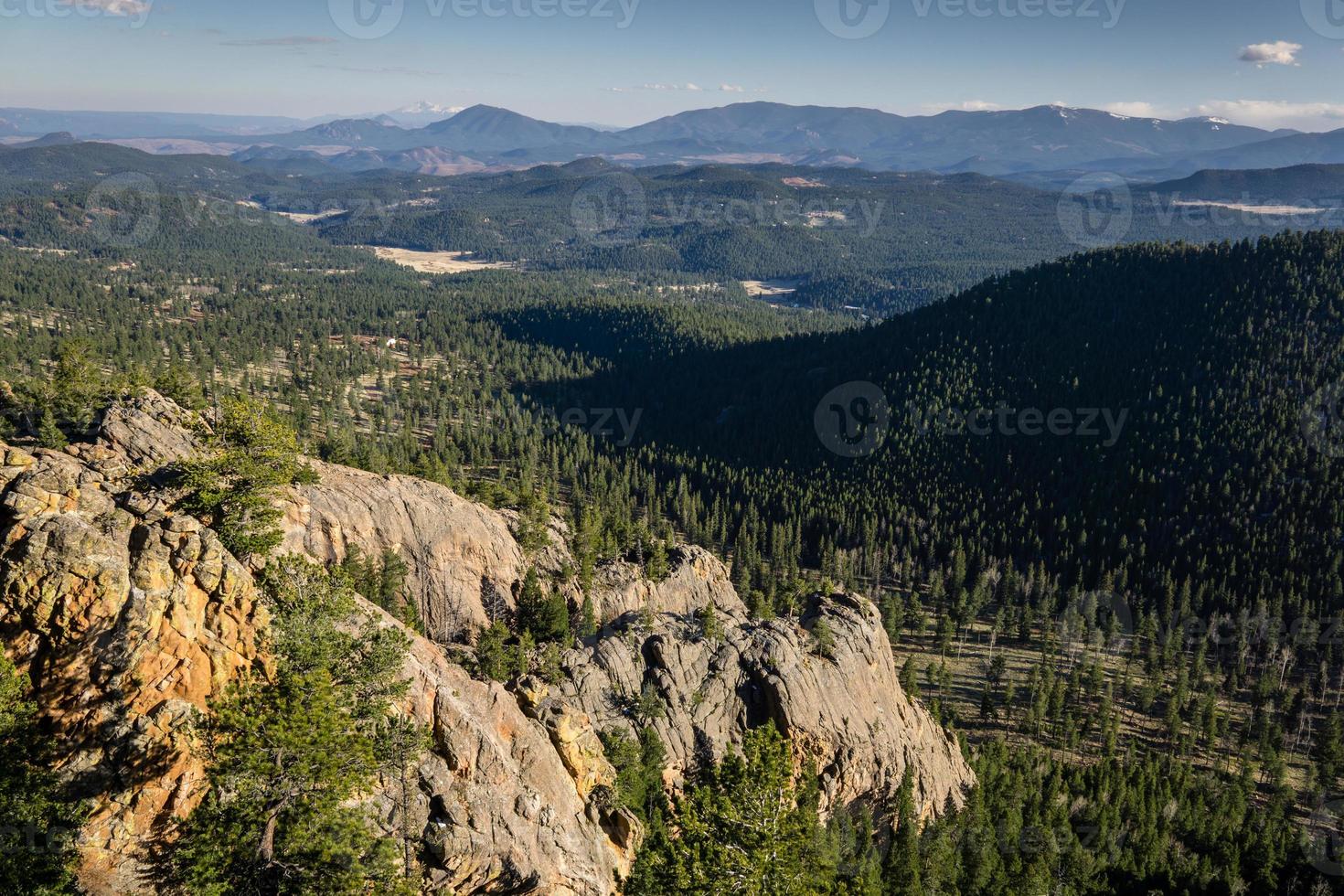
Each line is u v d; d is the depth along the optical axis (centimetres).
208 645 4281
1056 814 10669
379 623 5219
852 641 9656
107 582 4141
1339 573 19588
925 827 8894
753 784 4753
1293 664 17800
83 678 4012
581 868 5256
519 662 7712
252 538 4738
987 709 15450
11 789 3509
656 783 7112
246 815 3581
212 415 6481
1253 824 11925
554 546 11062
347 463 15225
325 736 3659
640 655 8419
